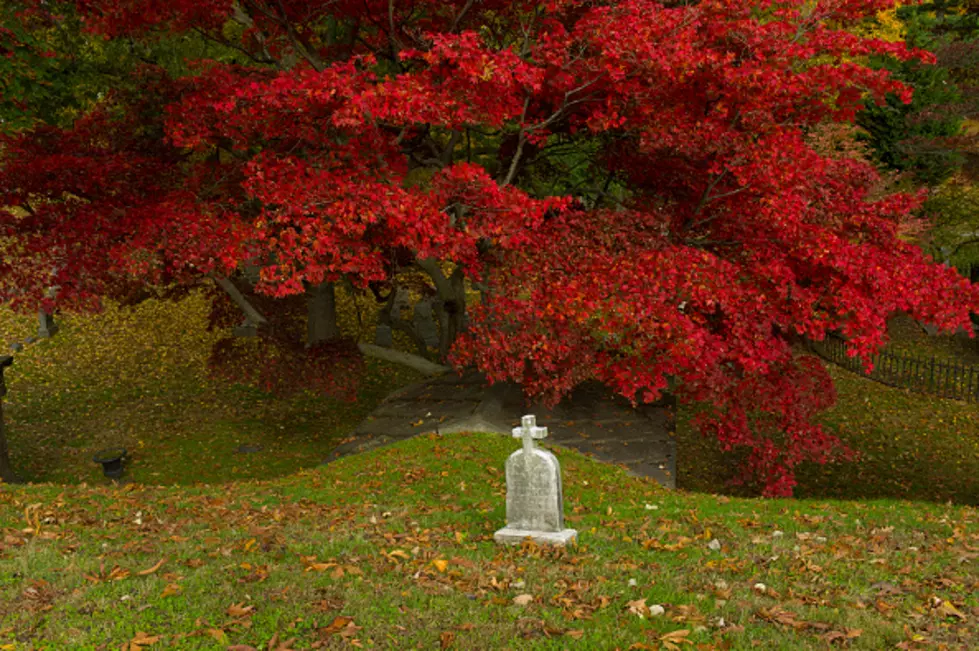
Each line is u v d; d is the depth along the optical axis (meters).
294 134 11.61
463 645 5.27
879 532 8.58
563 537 7.78
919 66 24.89
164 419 20.86
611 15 11.08
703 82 11.66
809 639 5.53
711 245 13.95
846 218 12.57
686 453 18.89
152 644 5.00
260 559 6.95
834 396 13.69
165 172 14.52
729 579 6.82
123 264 11.99
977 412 20.48
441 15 13.88
